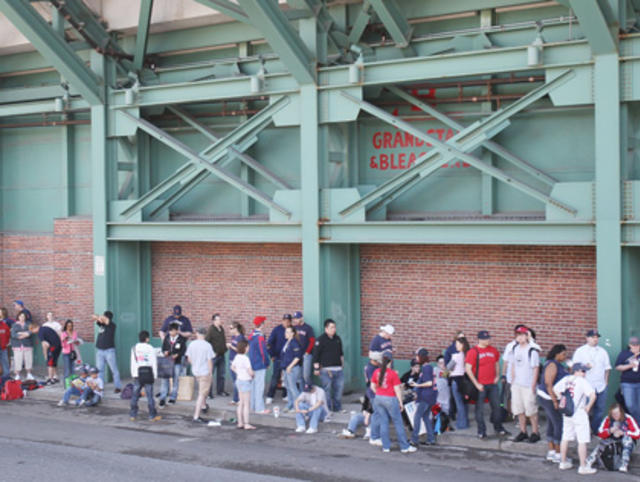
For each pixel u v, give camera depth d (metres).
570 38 13.27
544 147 14.08
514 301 14.44
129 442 12.52
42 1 16.98
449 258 15.07
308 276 15.02
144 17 16.48
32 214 19.70
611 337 12.31
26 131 19.62
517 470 10.59
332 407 14.21
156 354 15.07
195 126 17.06
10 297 20.19
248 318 17.23
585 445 10.37
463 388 12.37
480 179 14.66
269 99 16.00
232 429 13.45
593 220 12.48
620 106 12.31
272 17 13.88
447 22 14.73
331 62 15.06
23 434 13.19
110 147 17.36
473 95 14.64
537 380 11.60
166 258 18.27
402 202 15.38
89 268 18.25
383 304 15.80
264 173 16.14
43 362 19.84
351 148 15.73
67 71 16.47
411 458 11.34
